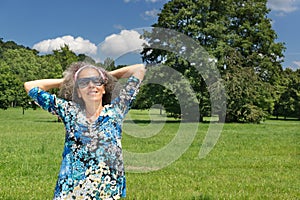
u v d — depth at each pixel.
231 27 52.28
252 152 17.30
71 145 3.69
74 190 3.62
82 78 3.67
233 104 44.34
